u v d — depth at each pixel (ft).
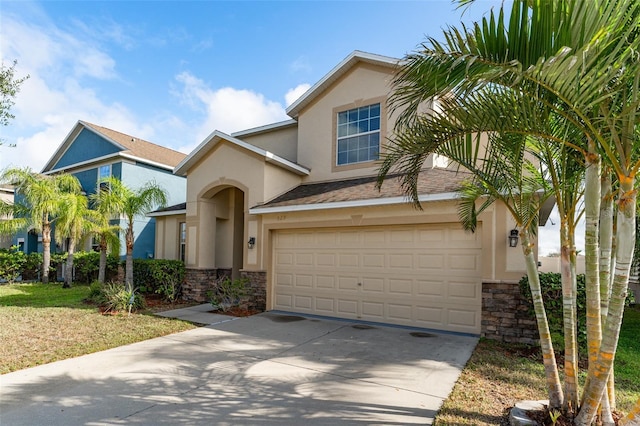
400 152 15.26
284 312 37.19
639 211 17.72
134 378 18.84
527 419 13.55
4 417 14.61
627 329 32.68
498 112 11.72
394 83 12.23
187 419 14.56
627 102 10.73
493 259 27.43
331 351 23.81
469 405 15.83
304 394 16.97
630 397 17.37
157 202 45.27
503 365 21.22
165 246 56.90
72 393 16.93
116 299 35.88
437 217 29.89
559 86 9.59
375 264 33.06
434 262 30.37
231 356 22.63
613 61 9.65
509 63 9.49
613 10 9.25
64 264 63.16
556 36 9.53
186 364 21.06
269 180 40.34
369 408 15.53
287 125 50.47
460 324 28.96
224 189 49.32
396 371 20.06
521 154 14.06
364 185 37.37
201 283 44.16
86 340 25.68
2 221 57.36
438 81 10.71
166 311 37.32
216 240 50.80
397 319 31.65
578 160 13.56
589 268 12.52
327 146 44.47
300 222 36.65
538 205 15.56
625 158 10.78
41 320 31.48
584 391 12.62
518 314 26.20
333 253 35.37
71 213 51.16
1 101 31.83
